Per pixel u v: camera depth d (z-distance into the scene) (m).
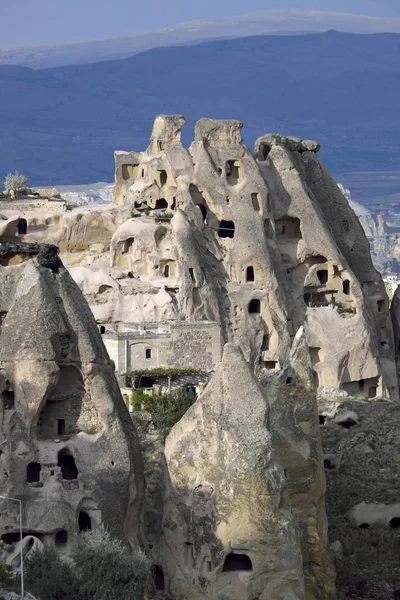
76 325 115.38
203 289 174.25
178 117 186.12
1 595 105.62
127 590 109.69
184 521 114.69
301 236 185.50
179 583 114.38
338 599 127.25
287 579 112.81
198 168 182.00
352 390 181.88
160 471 118.00
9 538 112.56
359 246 192.38
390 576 129.62
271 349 178.38
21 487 113.12
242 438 113.94
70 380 115.38
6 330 114.38
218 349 162.62
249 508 113.19
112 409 114.94
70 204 190.62
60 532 113.00
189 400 140.12
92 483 113.25
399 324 193.25
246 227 180.50
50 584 108.56
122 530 113.81
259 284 179.38
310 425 125.31
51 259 116.75
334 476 136.75
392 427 140.25
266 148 190.25
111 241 177.00
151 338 159.75
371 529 133.50
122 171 189.88
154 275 175.00
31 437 113.69
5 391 114.25
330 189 193.25
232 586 112.94
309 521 123.94
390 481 135.88
